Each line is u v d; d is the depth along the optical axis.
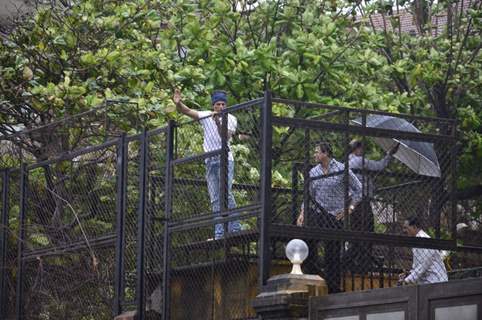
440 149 18.62
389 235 17.86
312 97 27.45
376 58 29.61
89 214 20.67
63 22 26.05
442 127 18.92
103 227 20.38
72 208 20.48
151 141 19.47
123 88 25.33
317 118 18.92
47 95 23.70
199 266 18.14
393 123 18.81
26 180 22.09
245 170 20.34
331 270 17.86
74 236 20.83
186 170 19.08
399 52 33.25
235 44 28.83
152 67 25.84
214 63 27.47
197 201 18.88
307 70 28.55
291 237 16.97
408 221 18.36
